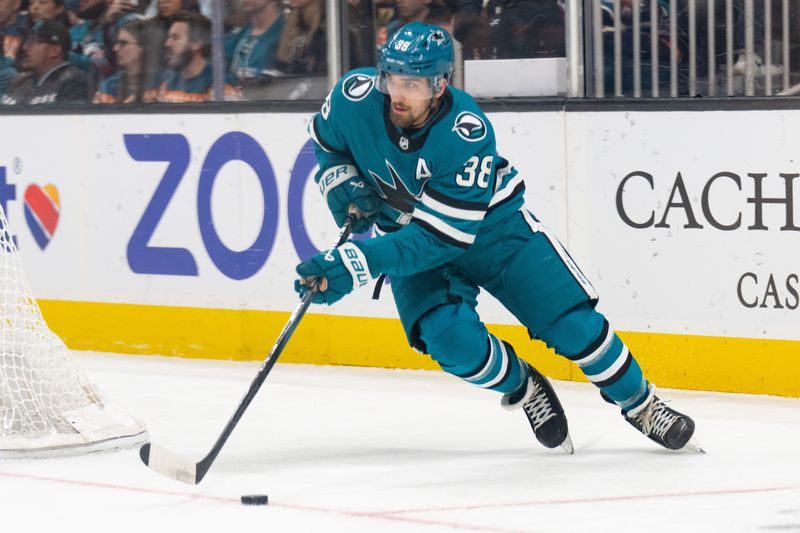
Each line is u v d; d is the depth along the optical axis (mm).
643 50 17797
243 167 19969
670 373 17578
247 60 20188
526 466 13445
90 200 21156
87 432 13969
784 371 16844
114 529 11180
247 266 20062
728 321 17156
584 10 18000
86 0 21109
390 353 19250
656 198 17469
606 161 17734
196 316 20516
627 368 13633
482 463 13625
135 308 20969
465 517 11430
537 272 13320
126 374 19281
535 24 18359
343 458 13859
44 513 11719
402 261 12398
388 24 19344
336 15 19578
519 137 18297
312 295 12508
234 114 19953
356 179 13328
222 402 17125
